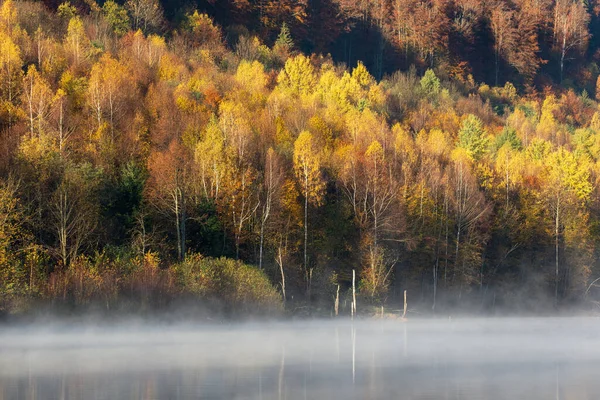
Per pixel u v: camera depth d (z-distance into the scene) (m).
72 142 168.00
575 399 76.38
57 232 137.50
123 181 153.50
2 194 122.00
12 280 121.62
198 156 167.00
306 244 174.38
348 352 109.25
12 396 75.88
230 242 166.62
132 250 141.62
